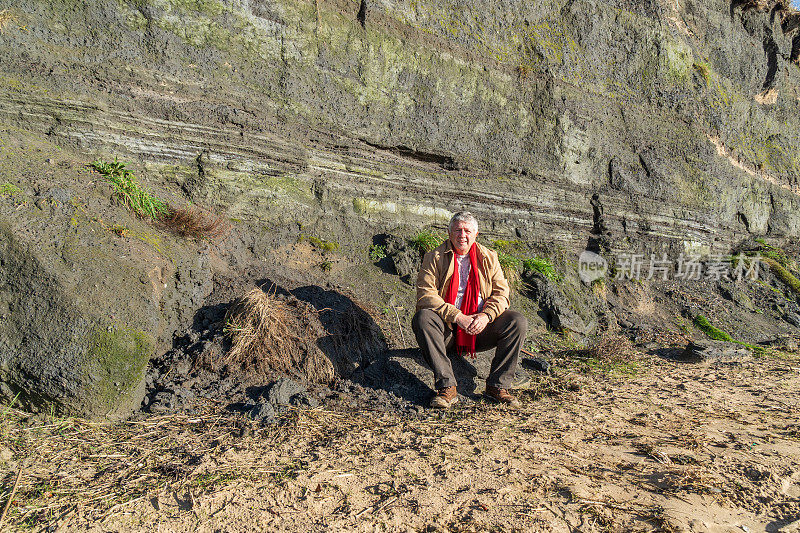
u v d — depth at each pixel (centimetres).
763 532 229
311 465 279
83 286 323
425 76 718
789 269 1073
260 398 363
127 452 280
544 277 715
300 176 604
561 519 234
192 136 538
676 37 998
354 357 440
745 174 1084
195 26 547
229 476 260
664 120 970
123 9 508
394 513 235
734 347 665
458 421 368
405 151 697
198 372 381
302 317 433
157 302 368
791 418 402
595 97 888
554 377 510
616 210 878
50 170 393
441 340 396
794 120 1240
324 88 634
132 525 217
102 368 306
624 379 521
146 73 516
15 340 303
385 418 365
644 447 325
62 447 276
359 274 587
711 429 369
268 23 595
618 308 820
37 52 466
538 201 802
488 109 773
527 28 826
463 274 426
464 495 254
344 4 661
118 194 414
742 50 1134
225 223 518
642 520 235
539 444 326
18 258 317
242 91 573
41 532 207
